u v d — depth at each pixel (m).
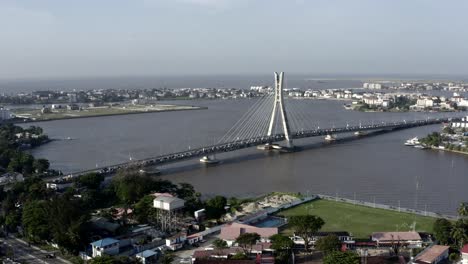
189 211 196.88
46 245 164.38
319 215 195.00
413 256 148.00
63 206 164.88
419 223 183.00
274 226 181.75
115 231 173.12
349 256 134.62
